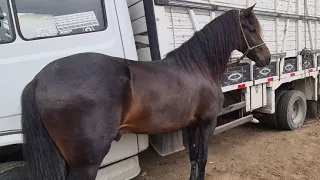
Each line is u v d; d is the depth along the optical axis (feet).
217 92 9.18
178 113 7.99
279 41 15.44
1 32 7.07
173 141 10.93
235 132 17.37
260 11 13.74
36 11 7.55
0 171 6.73
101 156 6.63
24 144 6.27
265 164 12.64
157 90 7.43
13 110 7.14
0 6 7.07
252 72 13.85
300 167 12.24
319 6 18.88
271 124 17.40
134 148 9.12
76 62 6.59
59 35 7.81
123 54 8.77
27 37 7.39
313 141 15.48
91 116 6.39
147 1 9.29
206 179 11.32
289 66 16.60
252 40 10.36
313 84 19.01
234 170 12.10
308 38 18.07
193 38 9.16
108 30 8.50
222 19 9.71
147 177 11.73
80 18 8.14
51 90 6.19
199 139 9.55
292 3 16.29
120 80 6.84
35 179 6.22
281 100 16.69
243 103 13.84
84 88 6.36
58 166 6.37
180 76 8.19
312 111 20.40
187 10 10.68
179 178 11.64
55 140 6.39
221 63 9.57
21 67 7.23
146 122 7.50
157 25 9.43
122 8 8.81
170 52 8.75
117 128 6.89
